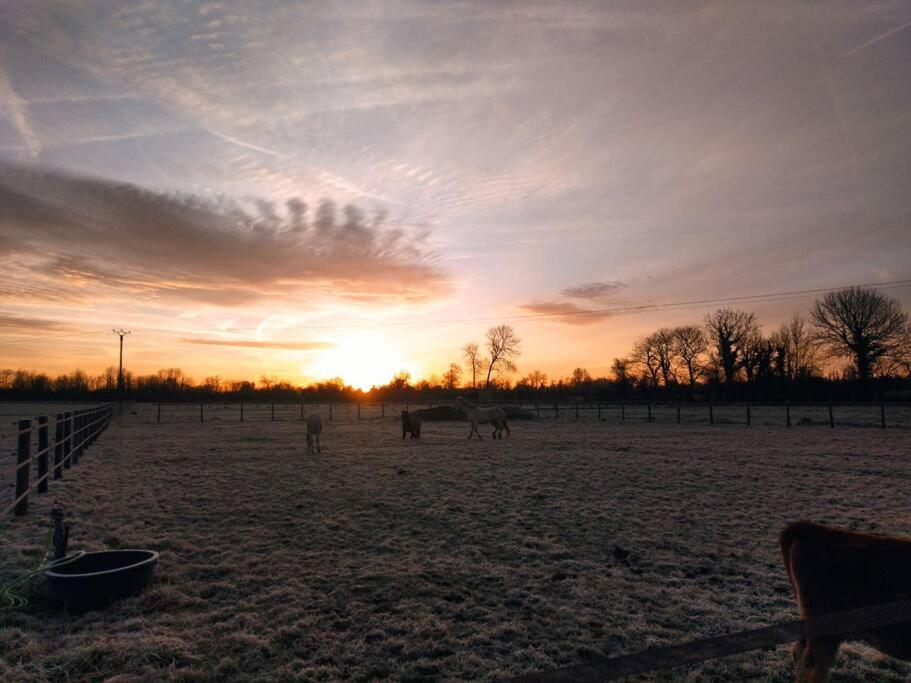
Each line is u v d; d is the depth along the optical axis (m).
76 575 5.23
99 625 4.95
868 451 18.52
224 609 5.38
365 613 5.32
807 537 3.77
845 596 3.42
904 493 11.28
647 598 5.77
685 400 74.25
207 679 4.12
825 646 3.50
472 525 8.66
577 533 8.24
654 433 26.81
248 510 9.56
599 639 4.84
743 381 73.25
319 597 5.70
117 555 6.11
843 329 61.66
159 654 4.41
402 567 6.64
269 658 4.48
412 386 87.25
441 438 24.56
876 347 59.25
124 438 23.50
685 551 7.38
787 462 15.80
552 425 33.84
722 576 6.43
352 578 6.25
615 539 7.94
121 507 9.71
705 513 9.53
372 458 16.78
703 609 5.46
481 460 16.34
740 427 30.89
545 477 13.17
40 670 4.12
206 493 11.03
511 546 7.55
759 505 10.18
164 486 11.78
